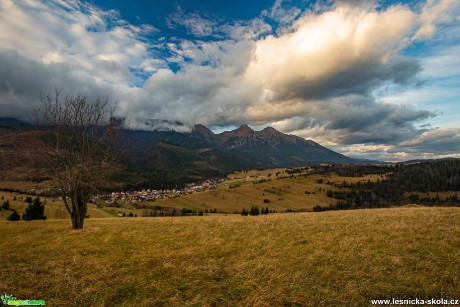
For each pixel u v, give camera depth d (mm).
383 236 14266
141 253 13062
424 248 11828
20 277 10094
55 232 18938
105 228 20500
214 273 10234
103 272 10539
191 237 16422
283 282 9180
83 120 21750
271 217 27031
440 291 8180
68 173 20656
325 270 9961
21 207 108375
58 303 8133
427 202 181500
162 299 8273
